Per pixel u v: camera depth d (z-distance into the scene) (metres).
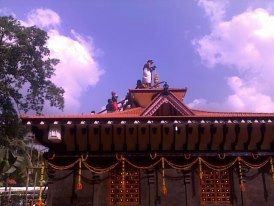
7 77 42.81
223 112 17.88
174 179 16.38
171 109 16.45
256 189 16.30
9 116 40.19
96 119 15.41
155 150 16.80
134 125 16.00
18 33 42.25
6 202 39.56
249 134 16.42
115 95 23.59
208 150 16.81
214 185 16.53
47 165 16.77
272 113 16.42
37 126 16.02
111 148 16.83
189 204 15.88
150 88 22.69
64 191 16.14
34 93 44.91
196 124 15.77
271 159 16.55
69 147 16.75
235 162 16.73
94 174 16.38
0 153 16.86
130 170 16.73
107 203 16.03
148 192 16.12
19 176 29.69
